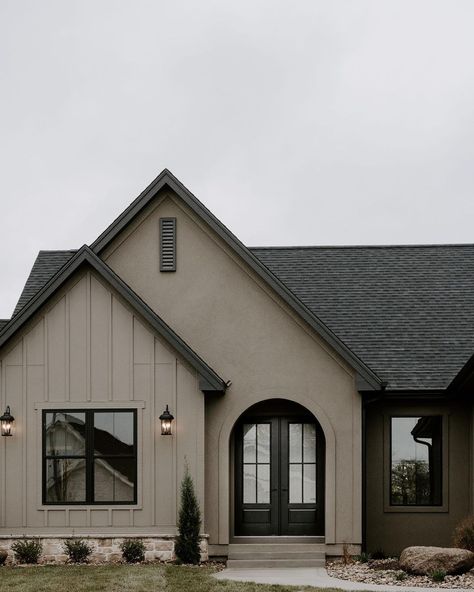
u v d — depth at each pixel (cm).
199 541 1372
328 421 1472
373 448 1581
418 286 1845
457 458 1575
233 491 1514
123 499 1402
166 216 1566
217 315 1521
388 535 1560
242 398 1483
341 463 1462
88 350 1427
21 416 1417
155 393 1418
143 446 1408
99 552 1377
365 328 1706
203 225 1552
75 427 1417
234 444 1541
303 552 1418
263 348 1498
